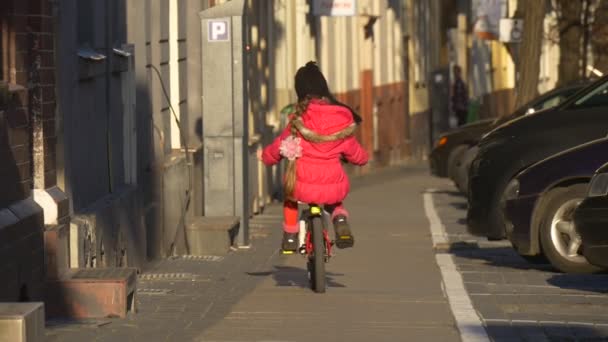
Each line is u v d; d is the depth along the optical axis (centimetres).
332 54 7412
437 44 10881
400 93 9500
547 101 4653
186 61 3969
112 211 2719
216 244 3500
